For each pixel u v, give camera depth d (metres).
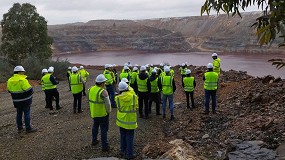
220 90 16.75
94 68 47.84
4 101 18.14
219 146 7.88
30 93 10.04
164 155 7.11
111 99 13.88
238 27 192.00
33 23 41.22
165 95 12.12
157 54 152.12
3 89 24.02
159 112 13.04
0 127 11.18
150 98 12.88
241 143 7.08
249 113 10.63
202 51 169.38
